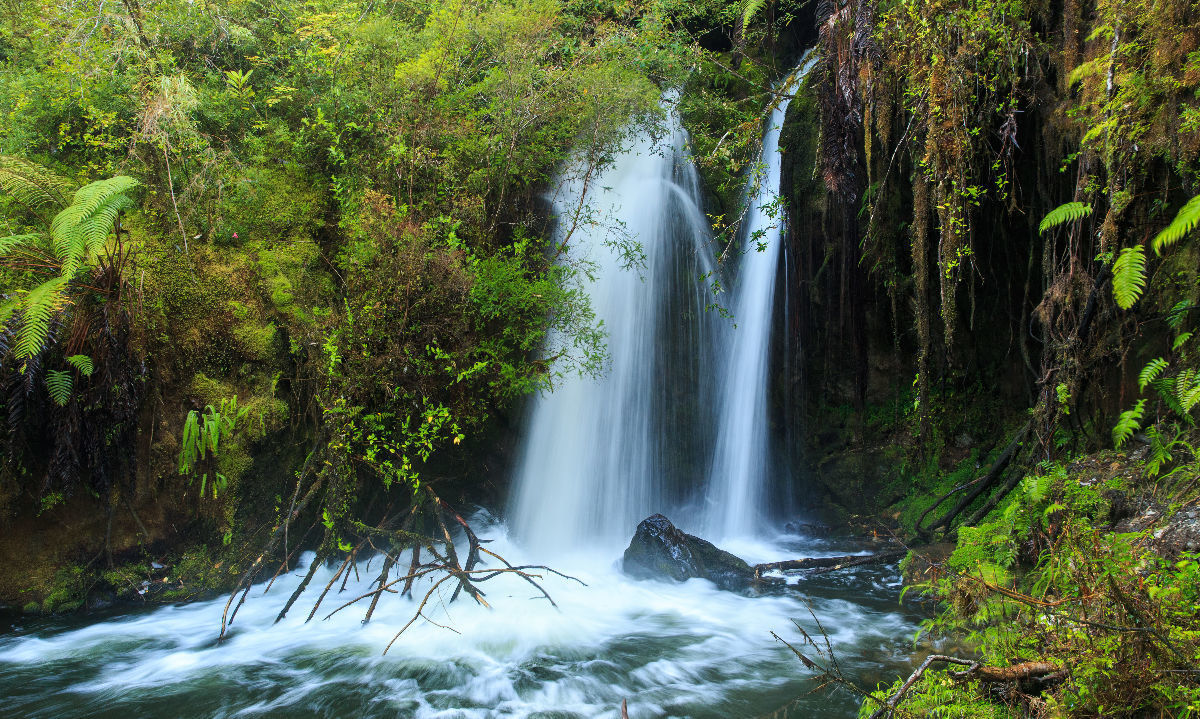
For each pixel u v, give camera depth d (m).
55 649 5.16
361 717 4.25
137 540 6.00
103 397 5.65
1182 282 5.54
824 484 8.97
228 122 7.11
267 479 6.38
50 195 5.63
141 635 5.41
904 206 7.79
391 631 5.61
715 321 9.22
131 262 5.97
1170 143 4.98
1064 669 3.09
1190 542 4.15
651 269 8.84
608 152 8.15
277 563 6.46
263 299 6.61
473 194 7.26
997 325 8.00
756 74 9.91
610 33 8.86
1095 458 5.82
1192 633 2.82
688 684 4.67
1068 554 3.54
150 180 6.59
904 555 7.13
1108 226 5.37
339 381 6.18
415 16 8.55
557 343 7.85
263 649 5.24
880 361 8.77
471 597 6.34
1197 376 4.49
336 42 7.25
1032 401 7.70
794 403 9.19
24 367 5.11
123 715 4.26
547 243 7.67
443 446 7.69
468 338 6.64
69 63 6.36
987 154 6.53
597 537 8.46
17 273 5.75
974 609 4.06
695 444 8.99
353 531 6.21
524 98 7.36
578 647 5.31
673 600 6.37
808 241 8.79
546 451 8.25
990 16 5.57
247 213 6.87
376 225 6.35
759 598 6.36
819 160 7.21
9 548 5.62
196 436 5.57
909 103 6.27
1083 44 5.64
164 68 6.88
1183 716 2.65
